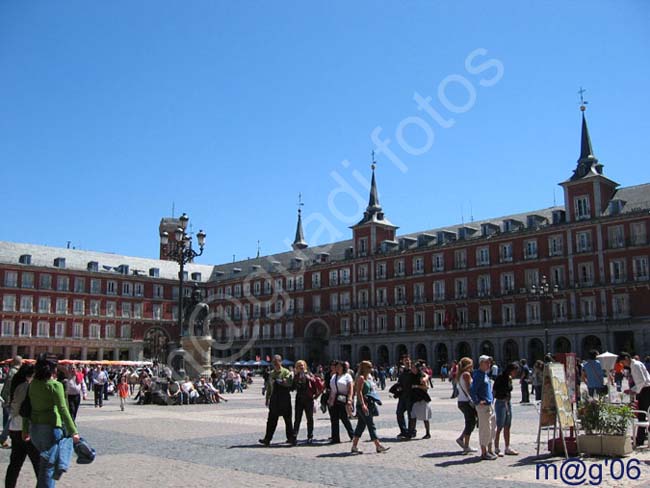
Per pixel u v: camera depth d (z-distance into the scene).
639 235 64.12
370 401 15.23
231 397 40.78
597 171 69.62
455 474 12.27
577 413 14.93
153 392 33.41
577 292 67.38
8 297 90.38
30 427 9.70
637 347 62.50
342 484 11.35
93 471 12.73
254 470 12.82
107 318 98.94
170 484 11.42
